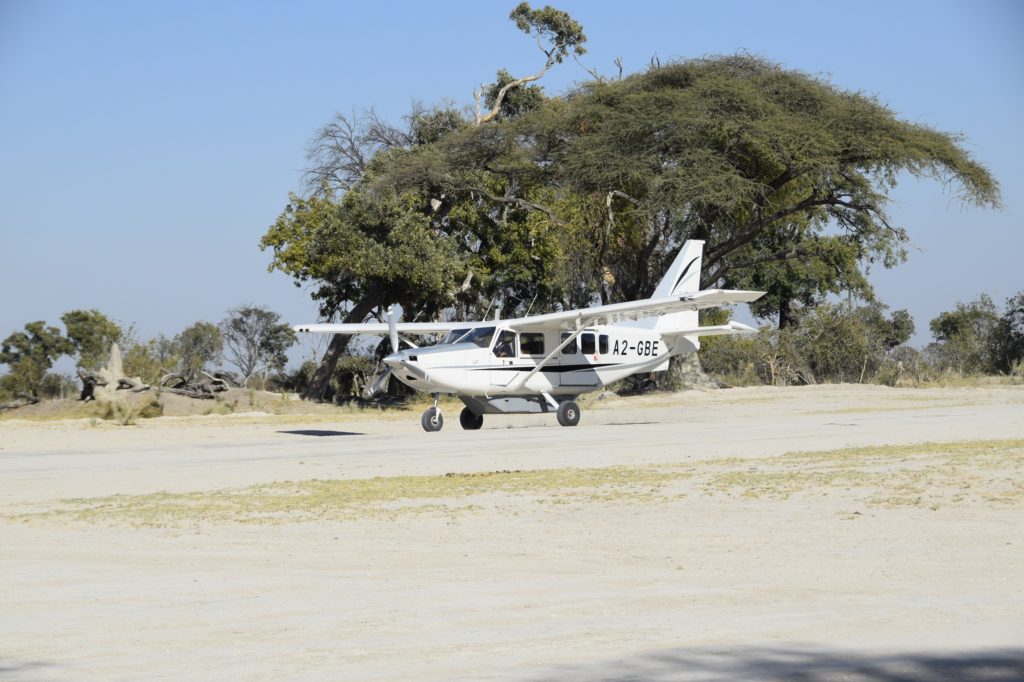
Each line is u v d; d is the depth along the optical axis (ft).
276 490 45.55
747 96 137.28
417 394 143.64
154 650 19.74
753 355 165.37
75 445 75.97
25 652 19.74
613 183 140.05
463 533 33.40
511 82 198.59
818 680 16.62
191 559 29.68
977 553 27.78
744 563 27.32
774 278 197.47
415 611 22.68
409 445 69.67
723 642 19.36
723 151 140.77
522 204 148.97
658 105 140.26
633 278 156.15
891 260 192.95
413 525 35.24
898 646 18.79
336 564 28.58
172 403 115.96
